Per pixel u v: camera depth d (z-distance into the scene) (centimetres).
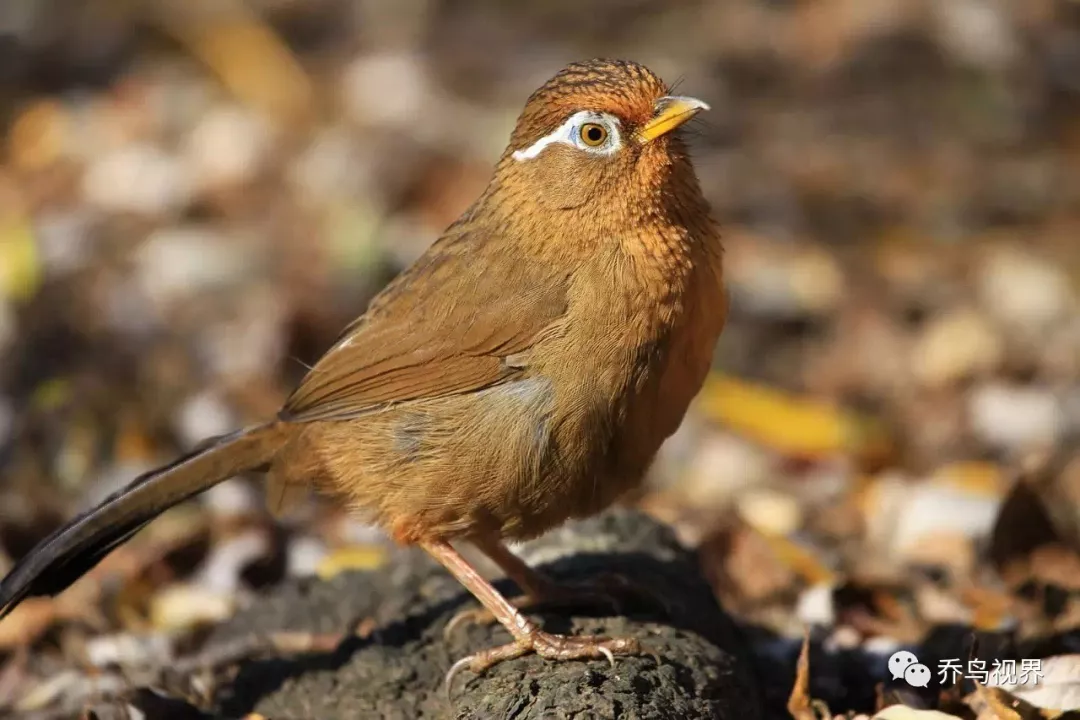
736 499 1248
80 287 1642
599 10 2255
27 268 1598
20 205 1825
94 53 2139
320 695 845
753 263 1689
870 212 1814
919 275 1683
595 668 776
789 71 2102
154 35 2188
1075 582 999
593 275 810
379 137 1920
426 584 944
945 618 973
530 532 851
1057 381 1481
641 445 831
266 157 1884
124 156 1883
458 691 797
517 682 773
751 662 902
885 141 1956
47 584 889
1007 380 1480
